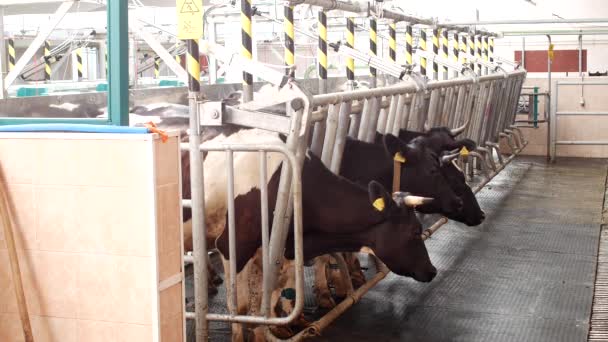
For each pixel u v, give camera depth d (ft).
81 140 10.24
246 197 14.76
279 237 14.14
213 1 28.78
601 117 44.91
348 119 17.16
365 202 15.31
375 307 18.54
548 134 43.98
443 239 25.96
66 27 31.83
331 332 16.75
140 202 10.10
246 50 16.46
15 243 10.65
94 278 10.41
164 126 17.43
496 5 57.11
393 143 18.58
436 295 19.58
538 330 16.88
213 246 15.84
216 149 13.35
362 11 23.40
